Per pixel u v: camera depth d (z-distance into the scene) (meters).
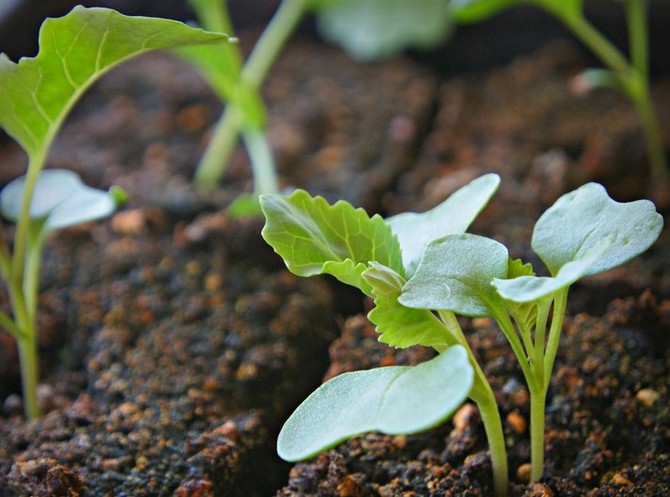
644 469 0.14
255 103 0.18
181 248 0.18
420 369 0.12
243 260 0.18
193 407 0.15
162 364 0.16
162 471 0.14
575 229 0.13
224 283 0.18
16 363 0.17
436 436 0.15
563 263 0.13
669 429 0.14
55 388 0.16
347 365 0.16
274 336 0.17
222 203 0.19
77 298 0.17
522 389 0.15
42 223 0.16
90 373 0.16
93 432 0.15
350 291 0.18
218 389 0.16
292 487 0.14
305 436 0.12
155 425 0.15
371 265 0.13
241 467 0.15
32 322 0.15
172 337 0.17
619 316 0.16
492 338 0.16
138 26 0.13
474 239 0.13
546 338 0.16
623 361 0.15
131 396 0.16
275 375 0.16
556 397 0.15
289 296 0.17
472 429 0.15
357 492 0.14
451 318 0.13
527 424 0.15
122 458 0.15
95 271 0.18
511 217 0.18
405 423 0.11
